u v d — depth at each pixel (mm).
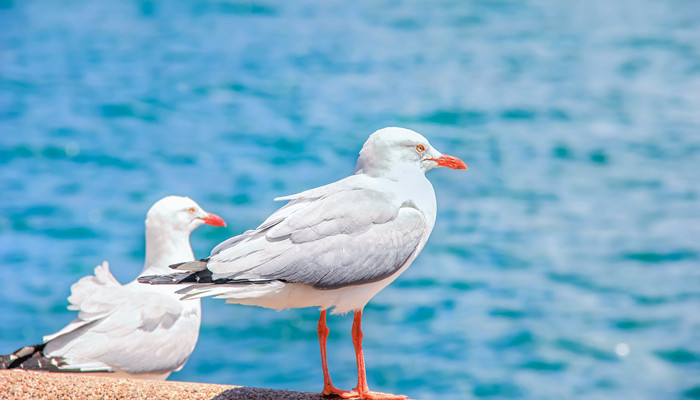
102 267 8984
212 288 5695
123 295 8695
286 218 6039
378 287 6285
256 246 5879
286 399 6000
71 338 8305
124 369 8344
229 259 5805
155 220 9492
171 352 8625
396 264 6250
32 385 5879
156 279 5668
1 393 5711
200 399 5801
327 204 6141
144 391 5859
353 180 6438
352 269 6012
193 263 5805
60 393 5754
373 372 16031
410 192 6465
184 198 9695
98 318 8445
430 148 6605
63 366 8062
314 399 6121
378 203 6262
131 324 8500
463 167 6613
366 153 6543
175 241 9539
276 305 6125
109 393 5781
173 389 5953
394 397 6273
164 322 8656
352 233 6082
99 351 8281
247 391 6043
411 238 6332
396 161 6492
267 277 5793
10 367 7918
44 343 8258
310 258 5895
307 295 6035
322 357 6332
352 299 6203
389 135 6504
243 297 5770
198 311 9047
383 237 6168
